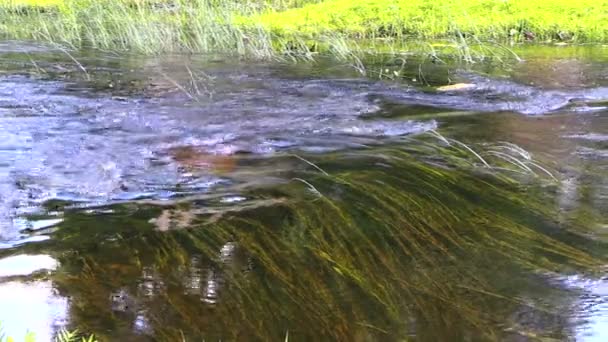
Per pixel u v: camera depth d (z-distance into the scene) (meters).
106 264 2.30
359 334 1.88
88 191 3.07
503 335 1.87
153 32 8.35
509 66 6.75
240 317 1.96
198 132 4.12
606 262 2.34
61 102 4.91
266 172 3.38
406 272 2.28
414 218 2.77
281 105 4.94
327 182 3.23
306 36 8.94
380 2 10.19
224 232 2.60
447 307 2.03
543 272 2.26
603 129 4.20
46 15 10.43
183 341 1.82
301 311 2.00
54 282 2.15
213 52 8.05
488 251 2.45
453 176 3.33
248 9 10.47
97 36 8.55
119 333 1.84
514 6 9.51
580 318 1.95
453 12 9.52
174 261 2.34
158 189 3.10
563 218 2.75
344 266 2.32
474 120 4.50
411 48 8.20
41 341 1.78
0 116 4.42
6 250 2.40
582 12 9.09
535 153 3.71
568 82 5.82
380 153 3.75
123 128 4.19
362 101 5.11
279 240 2.54
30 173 3.29
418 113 4.72
